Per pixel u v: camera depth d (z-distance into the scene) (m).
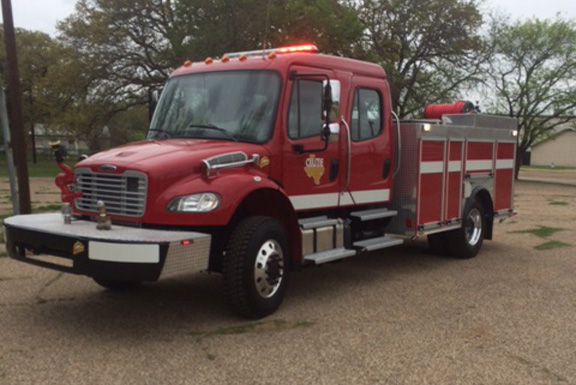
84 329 5.09
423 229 7.42
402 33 29.91
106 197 5.20
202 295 6.28
